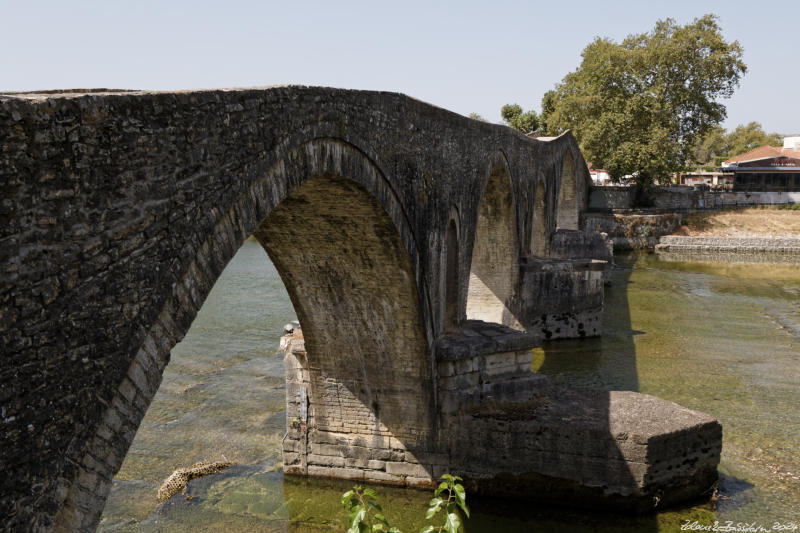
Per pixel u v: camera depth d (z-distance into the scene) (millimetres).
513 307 28141
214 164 7914
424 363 15672
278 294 37844
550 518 15070
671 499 15211
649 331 31516
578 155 55438
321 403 16656
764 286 43312
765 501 15477
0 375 5324
